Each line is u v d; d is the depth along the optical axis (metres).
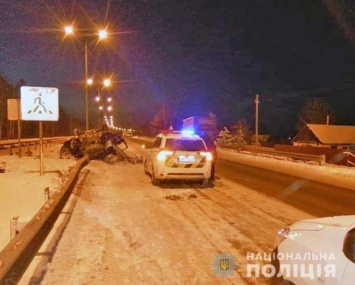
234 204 10.88
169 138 14.06
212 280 5.44
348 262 3.07
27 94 13.87
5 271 4.23
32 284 5.24
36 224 6.04
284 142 77.00
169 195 12.21
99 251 6.62
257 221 8.84
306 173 20.06
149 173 16.56
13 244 5.08
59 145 45.78
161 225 8.40
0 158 23.53
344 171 20.23
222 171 20.52
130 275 5.59
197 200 11.42
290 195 12.73
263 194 12.77
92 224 8.41
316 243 3.51
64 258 6.27
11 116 23.20
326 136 65.44
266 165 24.81
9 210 9.39
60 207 8.70
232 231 7.95
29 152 28.14
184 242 7.17
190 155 13.77
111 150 24.39
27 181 13.70
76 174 14.01
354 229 3.35
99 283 5.30
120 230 7.96
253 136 74.88
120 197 11.75
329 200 11.91
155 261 6.17
